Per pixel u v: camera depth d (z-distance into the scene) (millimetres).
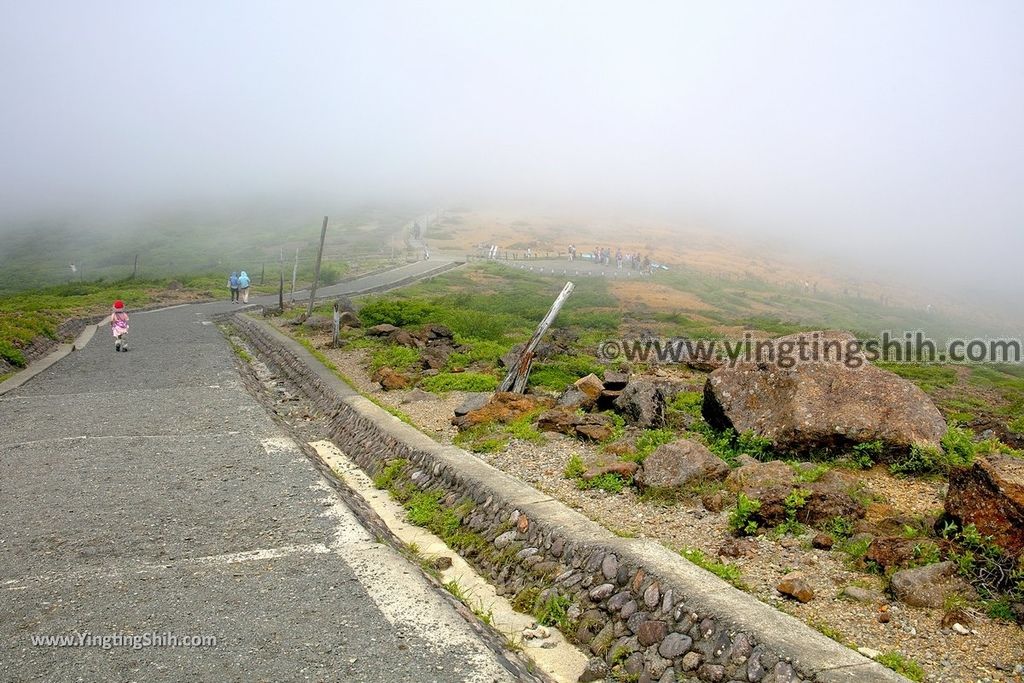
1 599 6855
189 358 21859
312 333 25766
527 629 6723
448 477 9930
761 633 5391
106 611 6613
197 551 7938
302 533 8438
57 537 8289
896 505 8133
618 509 8500
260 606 6715
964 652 5426
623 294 50938
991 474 6637
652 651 5812
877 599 6188
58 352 23188
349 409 14484
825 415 9641
